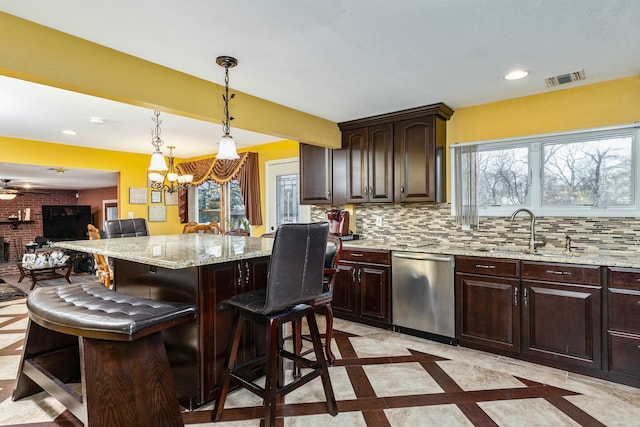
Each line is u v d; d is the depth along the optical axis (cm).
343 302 371
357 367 264
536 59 237
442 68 251
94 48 208
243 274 226
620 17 183
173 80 248
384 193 371
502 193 331
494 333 281
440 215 365
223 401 197
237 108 295
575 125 295
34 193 903
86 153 536
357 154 391
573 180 296
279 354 213
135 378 173
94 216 938
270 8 172
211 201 636
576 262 246
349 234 412
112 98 223
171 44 210
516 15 181
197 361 202
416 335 327
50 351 230
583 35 203
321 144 384
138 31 194
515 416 200
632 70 257
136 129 423
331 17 181
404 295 329
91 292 216
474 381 241
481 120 340
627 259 239
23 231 887
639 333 225
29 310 196
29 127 408
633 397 219
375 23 188
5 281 608
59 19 182
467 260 294
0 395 226
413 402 215
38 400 221
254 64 241
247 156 539
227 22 185
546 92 305
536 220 312
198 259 182
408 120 354
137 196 599
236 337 195
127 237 364
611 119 279
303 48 217
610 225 279
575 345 247
